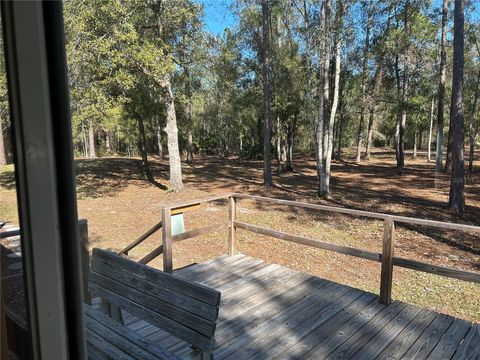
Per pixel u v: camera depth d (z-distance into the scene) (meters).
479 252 6.79
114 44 9.96
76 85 10.14
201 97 16.45
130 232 7.91
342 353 2.71
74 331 0.66
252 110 22.94
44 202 0.60
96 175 16.78
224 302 3.55
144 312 2.11
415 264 3.26
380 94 18.00
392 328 3.07
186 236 4.22
